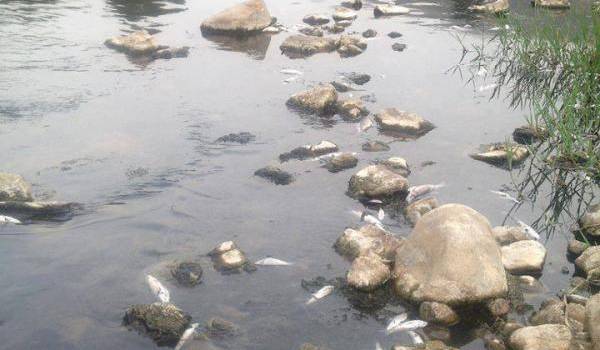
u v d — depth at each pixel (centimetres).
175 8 1588
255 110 988
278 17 1550
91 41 1285
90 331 522
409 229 686
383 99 1057
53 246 634
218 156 835
